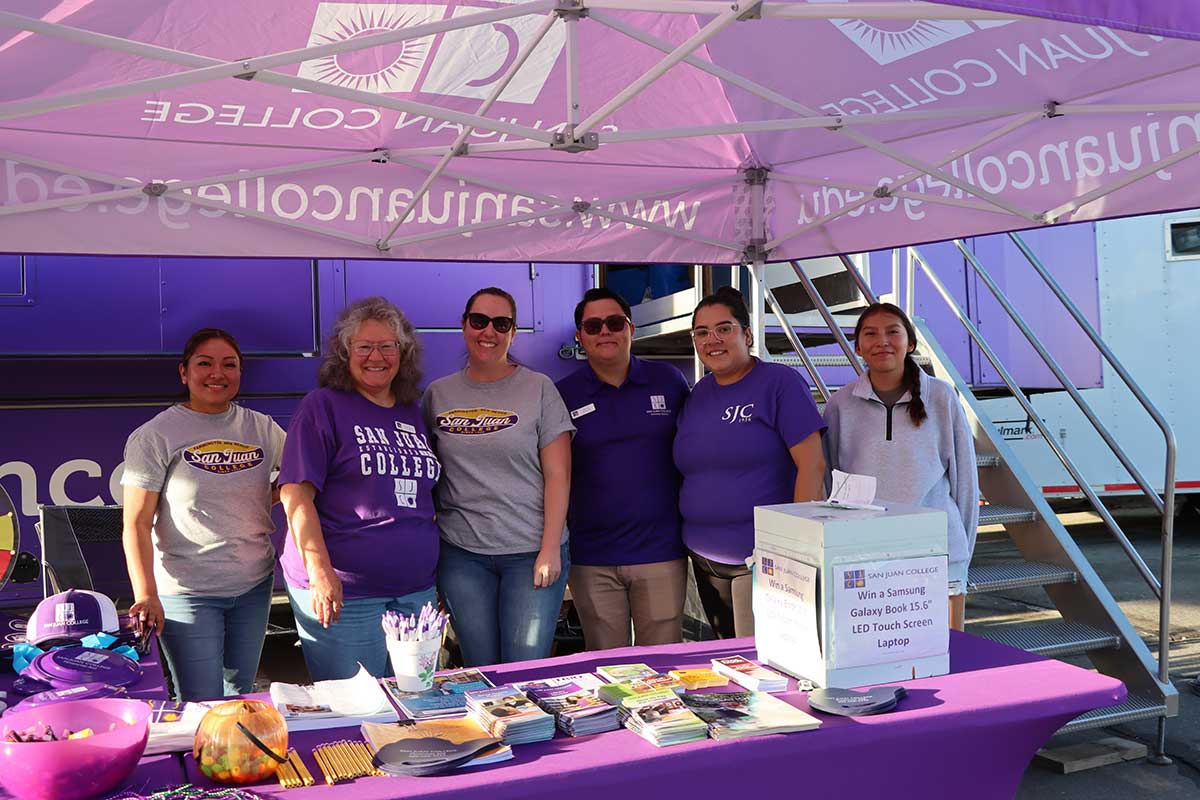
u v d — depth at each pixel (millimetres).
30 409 4348
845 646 2109
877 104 3363
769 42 2895
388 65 2773
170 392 4570
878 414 3457
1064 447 7551
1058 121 3312
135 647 2502
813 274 6383
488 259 3926
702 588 3461
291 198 3547
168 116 3035
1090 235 7406
